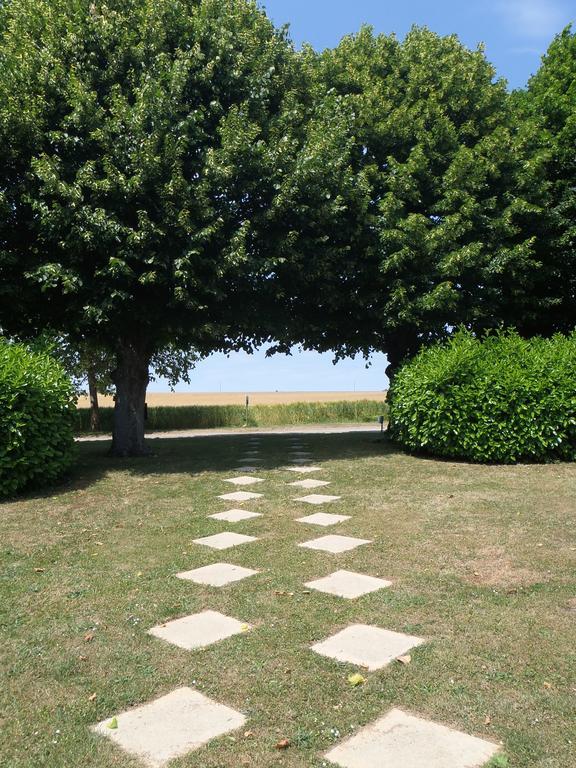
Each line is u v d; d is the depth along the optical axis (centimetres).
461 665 336
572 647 357
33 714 296
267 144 1142
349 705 298
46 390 886
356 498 812
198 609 429
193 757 258
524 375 1066
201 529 665
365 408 3334
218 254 1067
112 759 258
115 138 1010
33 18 1064
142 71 1055
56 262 1040
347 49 1523
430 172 1366
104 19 1044
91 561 551
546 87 1611
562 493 817
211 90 1108
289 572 505
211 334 1407
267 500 815
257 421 3128
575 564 514
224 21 1141
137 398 1312
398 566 516
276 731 277
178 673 334
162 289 1092
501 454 1073
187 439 1830
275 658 349
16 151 1000
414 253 1270
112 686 322
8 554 577
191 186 1012
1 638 386
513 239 1439
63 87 1013
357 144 1387
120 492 880
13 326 1198
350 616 409
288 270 1196
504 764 248
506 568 505
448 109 1439
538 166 1391
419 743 264
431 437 1141
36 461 861
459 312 1354
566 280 1549
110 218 971
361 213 1278
